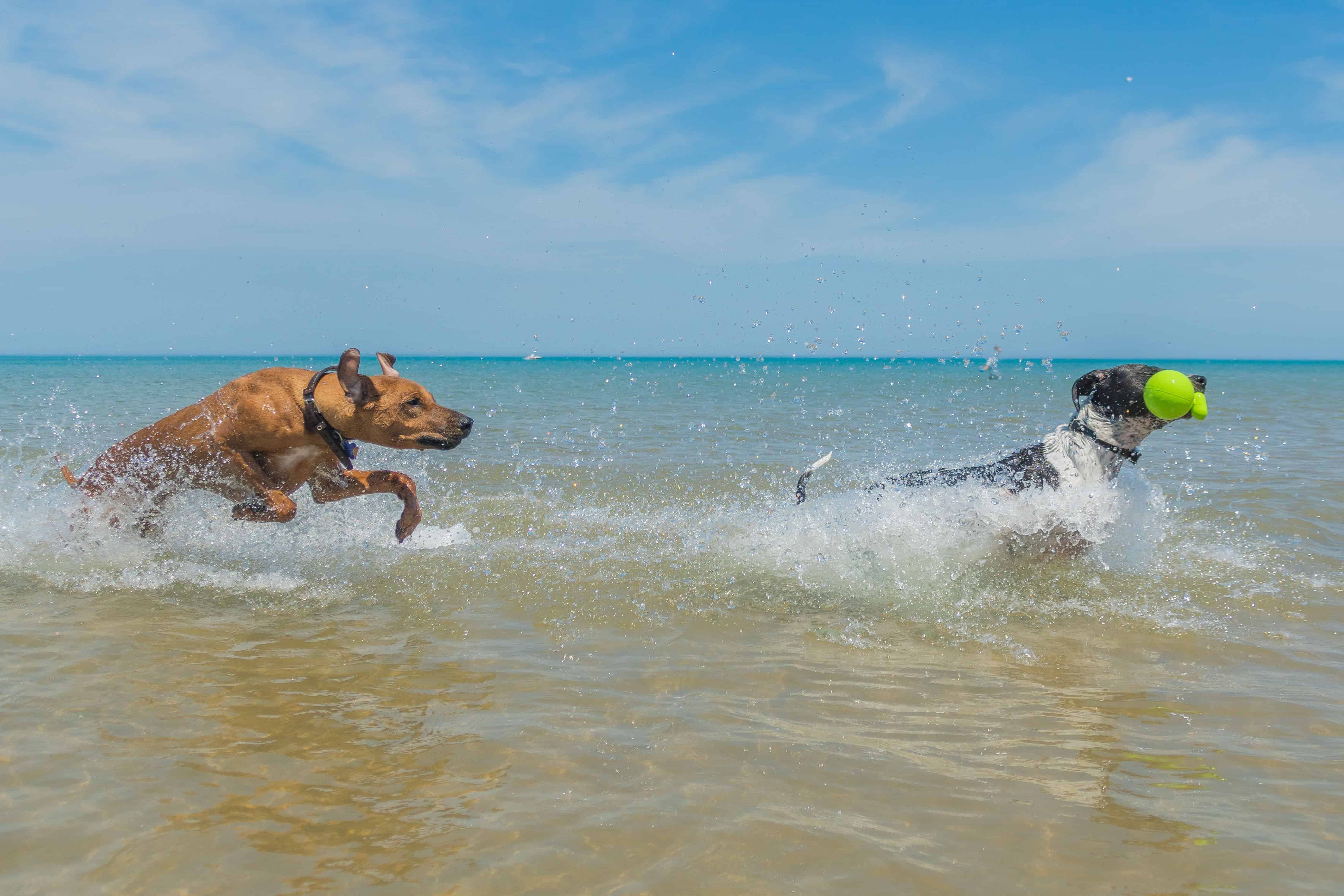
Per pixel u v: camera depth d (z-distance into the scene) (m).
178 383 24.55
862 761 2.67
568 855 2.15
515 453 9.77
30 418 12.59
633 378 37.38
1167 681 3.39
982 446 10.37
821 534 5.36
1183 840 2.25
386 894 1.99
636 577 4.87
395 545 5.51
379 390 4.82
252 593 4.51
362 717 2.96
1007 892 2.02
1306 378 47.88
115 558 5.10
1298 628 4.08
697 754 2.71
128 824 2.26
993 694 3.25
